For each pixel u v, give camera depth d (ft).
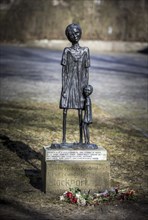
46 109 75.61
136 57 185.98
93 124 66.08
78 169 36.47
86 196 35.65
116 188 37.99
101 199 35.76
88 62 36.94
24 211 33.40
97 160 36.88
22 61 152.15
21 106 77.36
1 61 150.20
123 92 98.12
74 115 71.72
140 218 33.24
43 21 228.22
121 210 34.60
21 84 103.40
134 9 230.27
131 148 53.88
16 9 232.53
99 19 227.20
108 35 226.79
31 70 129.49
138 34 226.99
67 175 36.47
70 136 58.03
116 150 52.70
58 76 118.83
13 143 52.95
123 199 36.58
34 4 230.68
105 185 36.83
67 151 36.68
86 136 37.47
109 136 59.16
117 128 64.23
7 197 36.14
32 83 105.40
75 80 36.99
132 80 116.98
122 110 78.33
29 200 35.63
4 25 232.12
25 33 229.66
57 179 36.47
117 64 153.99
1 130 59.00
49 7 228.84
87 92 36.81
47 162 36.37
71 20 226.58
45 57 167.63
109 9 229.04
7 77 114.01
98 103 84.12
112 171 44.98
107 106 81.56
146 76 126.00
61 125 64.18
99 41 220.23
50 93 92.73
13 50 194.29
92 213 33.71
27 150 50.60
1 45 218.59
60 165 36.37
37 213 33.12
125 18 228.22
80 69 36.86
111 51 212.23
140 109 79.77
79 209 34.32
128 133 61.46
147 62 165.78
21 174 42.22
